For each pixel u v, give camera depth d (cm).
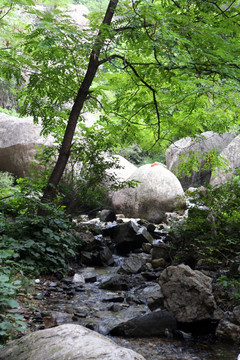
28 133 1369
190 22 451
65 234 624
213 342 372
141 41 519
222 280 456
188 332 395
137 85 670
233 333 375
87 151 775
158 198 1145
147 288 539
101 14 623
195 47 479
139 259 657
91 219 1054
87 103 762
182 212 1100
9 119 1439
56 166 666
